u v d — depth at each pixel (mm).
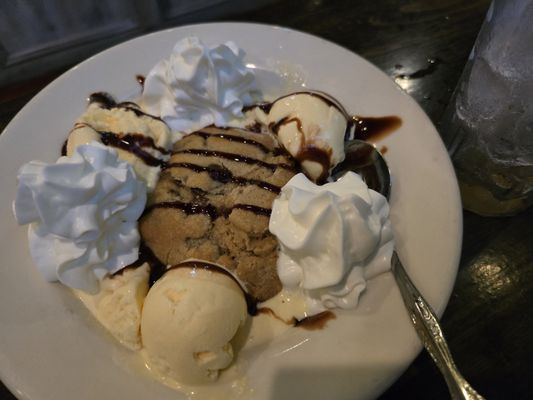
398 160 254
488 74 238
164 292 215
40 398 196
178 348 202
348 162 271
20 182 218
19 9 404
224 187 264
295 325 225
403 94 275
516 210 275
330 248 216
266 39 313
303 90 299
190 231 251
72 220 227
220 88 290
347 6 387
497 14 234
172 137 299
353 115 281
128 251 251
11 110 349
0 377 202
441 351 191
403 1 384
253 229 246
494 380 224
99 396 199
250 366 211
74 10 418
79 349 212
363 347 201
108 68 313
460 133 267
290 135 271
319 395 194
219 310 209
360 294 217
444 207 231
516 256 261
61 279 230
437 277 212
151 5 412
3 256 240
